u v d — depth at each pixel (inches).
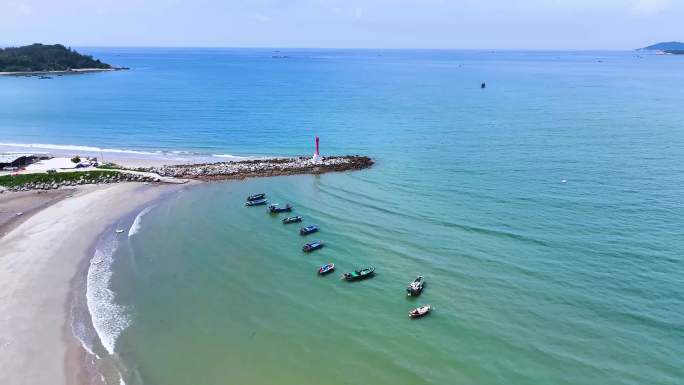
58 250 2662.4
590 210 3088.1
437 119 6407.5
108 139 5433.1
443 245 2691.9
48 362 1803.6
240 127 6018.7
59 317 2073.1
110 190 3649.1
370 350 1886.1
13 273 2400.3
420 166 4207.7
